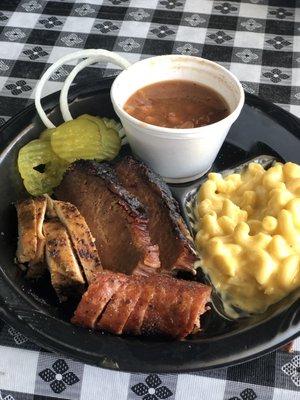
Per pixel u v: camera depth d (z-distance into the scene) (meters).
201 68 0.31
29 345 0.25
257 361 0.24
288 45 0.42
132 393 0.24
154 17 0.44
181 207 0.30
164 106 0.31
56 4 0.45
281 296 0.26
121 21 0.44
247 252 0.26
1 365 0.24
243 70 0.40
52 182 0.30
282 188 0.28
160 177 0.30
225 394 0.24
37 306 0.25
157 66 0.31
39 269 0.26
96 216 0.28
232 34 0.43
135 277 0.24
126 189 0.29
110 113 0.34
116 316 0.23
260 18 0.44
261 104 0.33
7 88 0.38
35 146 0.31
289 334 0.23
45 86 0.38
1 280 0.25
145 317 0.24
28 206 0.27
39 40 0.42
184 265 0.26
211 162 0.32
